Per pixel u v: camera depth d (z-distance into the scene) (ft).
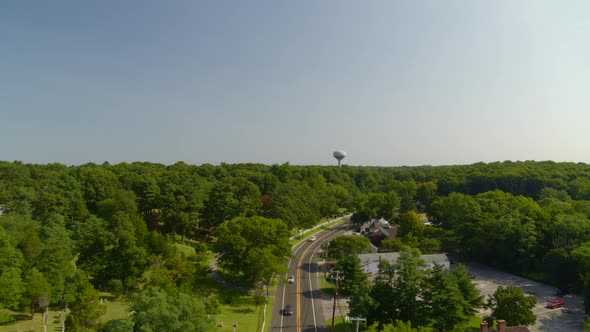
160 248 226.79
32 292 158.30
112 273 206.08
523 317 179.83
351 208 530.68
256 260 228.84
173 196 323.57
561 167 568.41
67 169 472.03
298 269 295.69
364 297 181.98
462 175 620.49
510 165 640.58
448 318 171.12
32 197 286.46
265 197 443.32
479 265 320.50
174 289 175.73
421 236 351.67
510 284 267.80
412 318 176.86
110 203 288.10
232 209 357.00
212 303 200.03
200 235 357.20
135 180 386.73
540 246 287.28
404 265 187.11
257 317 201.77
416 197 619.67
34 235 185.16
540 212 326.44
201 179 447.42
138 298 120.57
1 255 152.66
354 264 237.45
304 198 433.48
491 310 212.02
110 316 172.65
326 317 204.44
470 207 346.33
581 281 238.68
